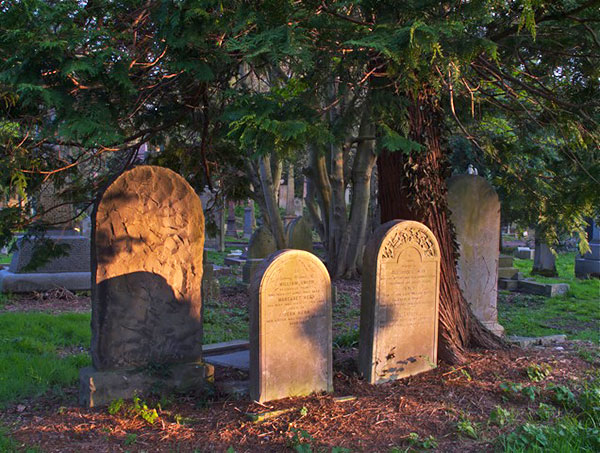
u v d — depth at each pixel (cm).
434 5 473
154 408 498
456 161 1623
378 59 530
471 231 843
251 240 1361
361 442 430
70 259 1166
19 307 1012
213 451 412
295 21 463
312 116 495
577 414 486
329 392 537
